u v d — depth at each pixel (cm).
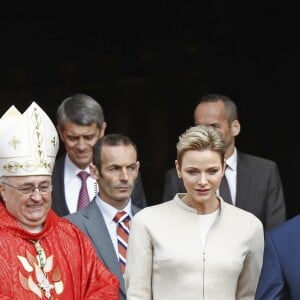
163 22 3762
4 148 1474
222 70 3738
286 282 1459
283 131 3681
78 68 3847
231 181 2084
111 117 3866
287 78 3662
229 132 2092
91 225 1756
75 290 1474
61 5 3766
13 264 1438
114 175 1764
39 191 1473
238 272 1538
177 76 3803
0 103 3812
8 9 3753
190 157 1523
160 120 3847
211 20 3709
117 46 3825
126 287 1566
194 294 1514
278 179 2100
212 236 1544
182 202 1577
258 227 1573
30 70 3838
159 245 1538
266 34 3662
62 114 1991
